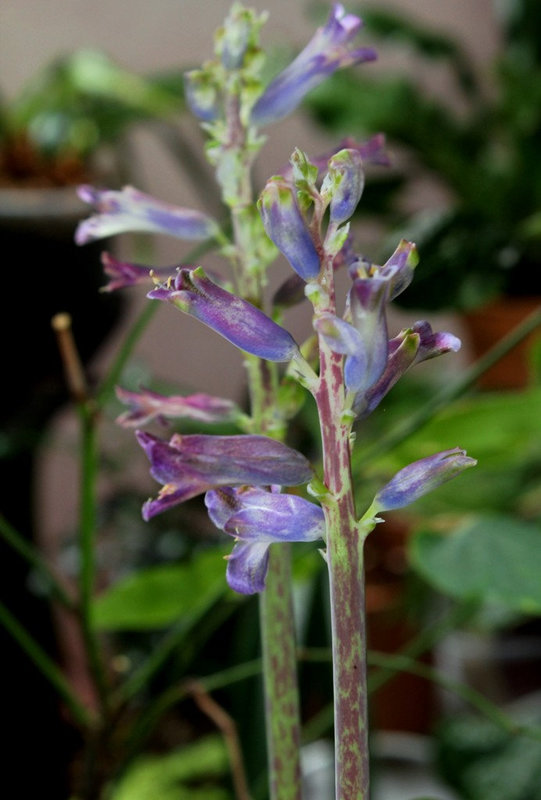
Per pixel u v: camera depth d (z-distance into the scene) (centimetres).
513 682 113
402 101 118
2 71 125
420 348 41
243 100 47
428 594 104
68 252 75
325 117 118
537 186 121
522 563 57
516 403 66
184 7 127
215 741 98
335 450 40
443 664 115
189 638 73
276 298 47
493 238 84
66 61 100
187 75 47
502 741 95
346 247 44
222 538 105
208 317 40
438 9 139
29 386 80
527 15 126
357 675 40
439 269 83
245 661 75
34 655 61
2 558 81
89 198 50
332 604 40
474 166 122
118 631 100
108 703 62
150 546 107
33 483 87
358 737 40
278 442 40
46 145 89
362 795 40
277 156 133
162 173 127
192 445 40
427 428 67
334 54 47
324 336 39
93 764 63
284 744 47
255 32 47
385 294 39
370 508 40
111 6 126
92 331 79
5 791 80
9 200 77
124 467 108
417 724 110
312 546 60
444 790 99
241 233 47
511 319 107
